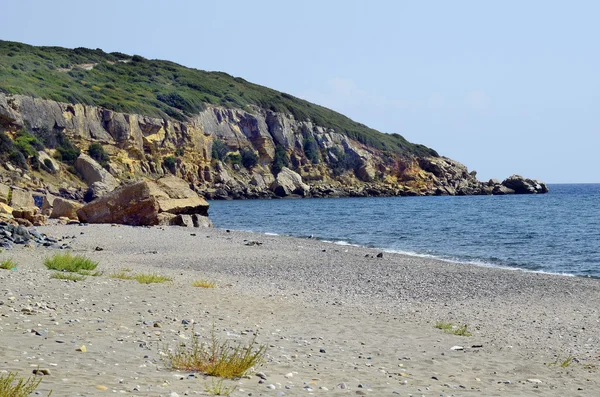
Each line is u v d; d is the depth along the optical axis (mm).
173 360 8594
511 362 11102
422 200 142125
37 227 41094
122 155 122062
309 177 163625
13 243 28859
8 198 46031
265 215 85625
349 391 7852
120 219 48719
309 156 168625
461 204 120688
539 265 33688
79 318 11492
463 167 196500
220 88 175875
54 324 10617
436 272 26688
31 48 157875
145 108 134250
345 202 130250
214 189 139250
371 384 8453
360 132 190125
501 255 38438
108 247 32812
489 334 14250
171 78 172750
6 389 5781
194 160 139750
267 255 31469
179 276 21781
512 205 115812
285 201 134750
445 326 14734
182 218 49719
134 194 49344
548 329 15211
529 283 24094
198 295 16453
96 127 120375
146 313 12789
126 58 188250
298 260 29766
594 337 14266
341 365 9719
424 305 18656
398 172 181375
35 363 7539
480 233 55531
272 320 13898
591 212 90688
